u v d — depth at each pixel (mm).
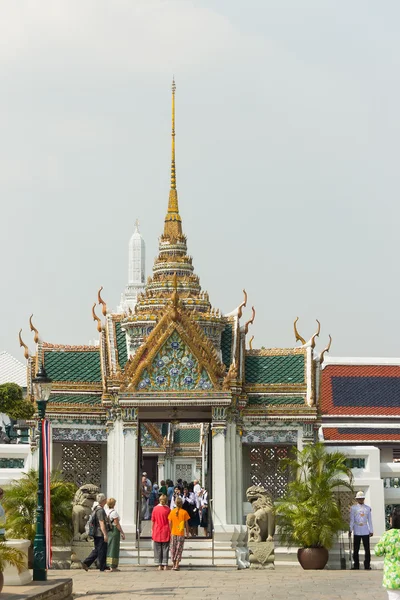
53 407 40688
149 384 40125
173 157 47062
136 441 40062
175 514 36094
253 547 37250
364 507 37219
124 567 37312
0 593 24672
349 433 64750
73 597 27922
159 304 43156
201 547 38688
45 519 30672
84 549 37500
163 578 32750
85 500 37938
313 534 36656
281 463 40656
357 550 37125
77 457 42000
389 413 65812
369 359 68750
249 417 40656
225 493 39375
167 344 40250
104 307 42875
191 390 39938
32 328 42500
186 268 45219
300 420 40719
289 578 32594
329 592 28109
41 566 29234
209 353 40125
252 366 41875
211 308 44000
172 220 46156
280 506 37531
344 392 66688
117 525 35562
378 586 29672
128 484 39562
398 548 20938
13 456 40594
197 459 75625
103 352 41844
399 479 41594
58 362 42000
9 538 34906
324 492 37375
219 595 27641
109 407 40719
